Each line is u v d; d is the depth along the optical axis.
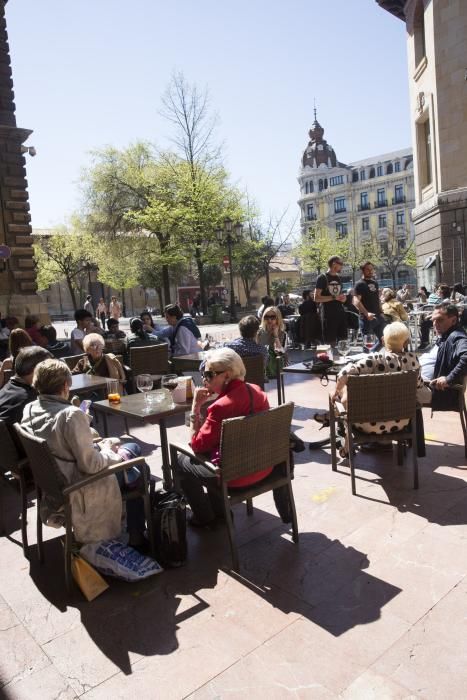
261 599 2.89
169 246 28.75
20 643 2.65
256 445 3.26
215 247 30.28
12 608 2.96
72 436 2.99
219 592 2.98
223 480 3.14
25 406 3.44
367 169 77.12
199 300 35.50
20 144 14.96
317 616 2.71
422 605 2.74
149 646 2.57
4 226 14.81
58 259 44.25
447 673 2.27
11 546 3.74
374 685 2.22
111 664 2.46
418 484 4.26
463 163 19.20
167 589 3.05
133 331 7.98
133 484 3.39
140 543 3.46
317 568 3.16
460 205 19.11
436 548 3.29
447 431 5.66
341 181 79.44
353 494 4.15
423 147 22.70
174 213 27.19
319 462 4.95
